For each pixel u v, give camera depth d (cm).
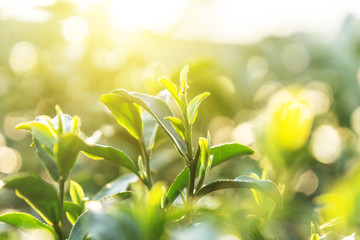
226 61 143
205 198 55
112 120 91
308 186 94
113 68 113
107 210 44
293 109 67
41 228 52
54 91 117
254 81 135
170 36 132
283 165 67
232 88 108
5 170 115
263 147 70
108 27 113
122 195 53
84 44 116
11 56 125
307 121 68
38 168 110
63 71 117
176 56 134
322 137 100
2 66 124
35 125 50
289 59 150
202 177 51
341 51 139
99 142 90
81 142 48
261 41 150
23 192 51
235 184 51
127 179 63
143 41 121
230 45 146
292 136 67
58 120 50
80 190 57
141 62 114
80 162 95
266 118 78
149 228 43
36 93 119
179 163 92
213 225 43
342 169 92
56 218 52
